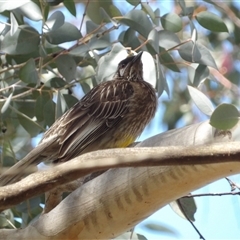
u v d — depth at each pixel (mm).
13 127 11383
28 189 6164
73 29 10406
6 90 11000
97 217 7426
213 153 5703
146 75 9758
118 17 10359
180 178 6953
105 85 11594
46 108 10664
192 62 10406
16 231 7641
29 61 10094
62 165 6102
